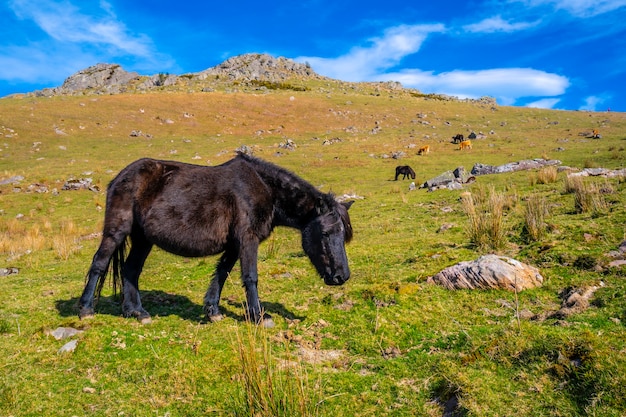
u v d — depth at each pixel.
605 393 2.98
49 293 6.81
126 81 104.50
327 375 3.88
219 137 43.78
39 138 37.59
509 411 3.06
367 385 3.70
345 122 54.19
